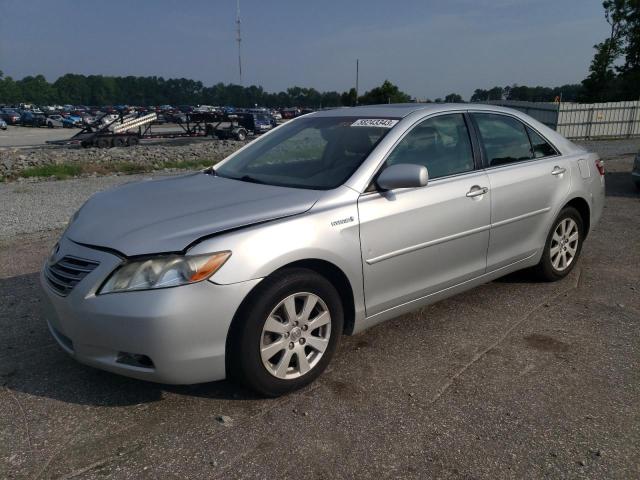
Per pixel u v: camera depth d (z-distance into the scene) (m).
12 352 3.63
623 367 3.44
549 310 4.35
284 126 4.55
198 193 3.44
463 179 3.88
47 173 14.91
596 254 5.91
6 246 6.34
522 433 2.76
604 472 2.48
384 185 3.31
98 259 2.81
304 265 3.10
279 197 3.23
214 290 2.71
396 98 49.34
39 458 2.57
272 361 3.04
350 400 3.07
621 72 45.50
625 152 18.17
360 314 3.38
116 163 18.25
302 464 2.53
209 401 3.05
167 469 2.49
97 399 3.07
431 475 2.46
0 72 143.75
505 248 4.27
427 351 3.67
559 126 25.97
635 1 42.81
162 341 2.66
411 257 3.54
